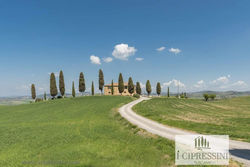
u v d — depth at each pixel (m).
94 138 17.84
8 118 39.78
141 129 20.33
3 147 15.82
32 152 13.97
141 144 15.37
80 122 28.34
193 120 27.95
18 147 15.59
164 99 73.19
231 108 57.44
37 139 18.17
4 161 12.13
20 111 51.03
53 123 28.73
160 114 33.25
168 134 17.75
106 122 27.36
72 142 16.58
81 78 92.31
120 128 22.78
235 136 16.09
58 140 17.41
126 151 13.38
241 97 96.44
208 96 90.31
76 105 54.38
